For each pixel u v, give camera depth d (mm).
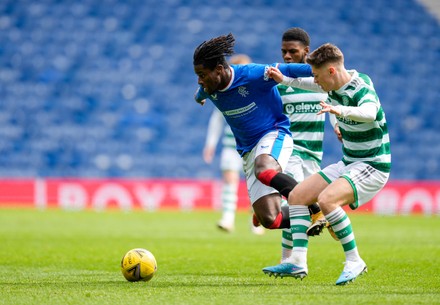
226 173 47000
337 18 104875
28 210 68438
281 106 25156
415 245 39188
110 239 42000
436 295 19359
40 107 90375
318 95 26297
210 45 23016
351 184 21406
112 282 22859
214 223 56312
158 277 24594
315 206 23156
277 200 24000
